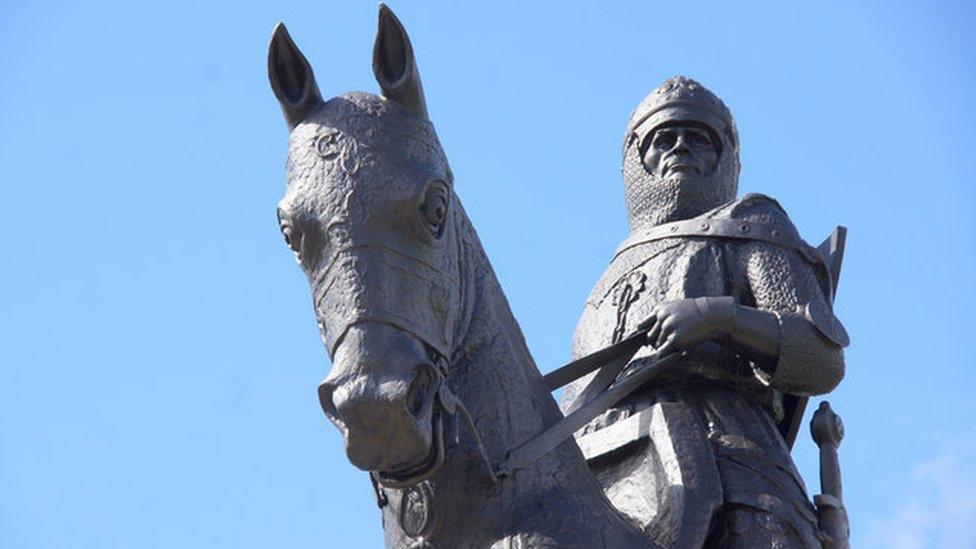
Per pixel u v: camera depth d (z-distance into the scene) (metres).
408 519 6.83
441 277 6.59
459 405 6.67
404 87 6.74
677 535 7.27
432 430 6.46
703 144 8.66
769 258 8.12
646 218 8.63
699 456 7.55
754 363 7.92
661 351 7.77
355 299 6.40
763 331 7.79
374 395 6.23
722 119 8.70
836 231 8.59
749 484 7.55
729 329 7.77
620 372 7.80
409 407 6.30
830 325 7.91
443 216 6.63
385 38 6.77
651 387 7.97
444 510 6.78
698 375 7.95
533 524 6.82
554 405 7.23
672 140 8.66
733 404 7.94
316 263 6.52
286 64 6.82
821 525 7.76
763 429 7.90
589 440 7.85
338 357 6.36
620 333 8.17
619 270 8.39
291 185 6.60
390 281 6.45
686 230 8.29
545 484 6.94
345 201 6.50
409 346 6.39
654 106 8.70
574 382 8.34
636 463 7.73
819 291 8.12
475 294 7.00
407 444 6.31
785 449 7.91
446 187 6.66
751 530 7.41
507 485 6.85
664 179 8.59
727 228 8.23
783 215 8.38
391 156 6.59
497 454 6.86
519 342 7.22
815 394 7.99
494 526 6.79
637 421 7.76
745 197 8.37
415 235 6.54
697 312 7.76
